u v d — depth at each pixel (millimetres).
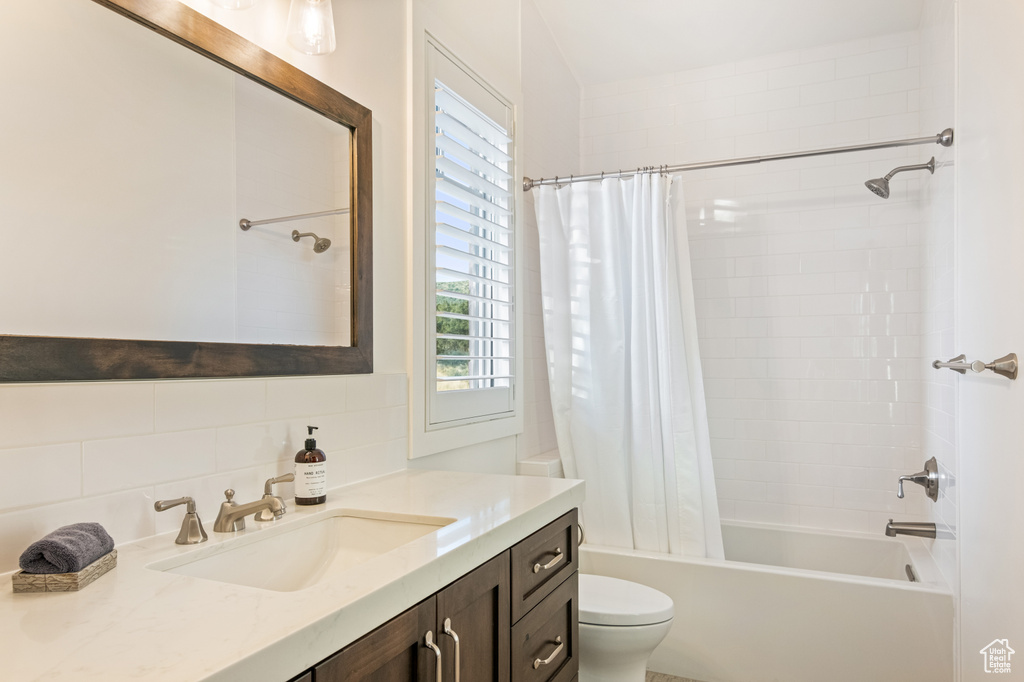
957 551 2215
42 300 1068
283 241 1584
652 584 2740
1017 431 1514
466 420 2426
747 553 3371
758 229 3484
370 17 1958
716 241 3562
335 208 1768
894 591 2387
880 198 3264
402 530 1431
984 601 1828
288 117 1611
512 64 3012
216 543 1195
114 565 1043
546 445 3264
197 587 953
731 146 3559
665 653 2697
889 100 3268
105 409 1146
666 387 2867
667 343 2857
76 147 1124
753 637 2568
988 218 1772
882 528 3221
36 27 1069
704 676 2631
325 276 1721
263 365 1495
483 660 1280
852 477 3281
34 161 1061
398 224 2068
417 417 2084
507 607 1371
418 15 2168
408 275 2094
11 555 1005
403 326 2076
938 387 2688
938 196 2723
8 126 1026
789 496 3393
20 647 743
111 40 1188
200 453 1324
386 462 1932
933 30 2820
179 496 1276
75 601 893
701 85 3637
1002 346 1631
